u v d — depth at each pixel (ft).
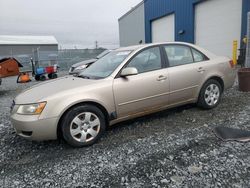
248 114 14.93
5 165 10.55
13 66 34.81
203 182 8.33
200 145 11.07
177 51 15.20
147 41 69.56
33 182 9.05
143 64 13.75
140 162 9.94
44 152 11.59
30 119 10.77
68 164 10.23
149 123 14.51
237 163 9.33
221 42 42.32
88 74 14.15
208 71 15.88
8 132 14.64
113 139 12.51
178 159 9.95
